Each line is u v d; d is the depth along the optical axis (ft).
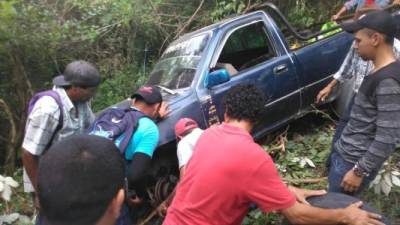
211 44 14.99
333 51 16.97
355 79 11.51
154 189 12.77
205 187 6.61
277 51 15.88
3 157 18.78
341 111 16.37
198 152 6.96
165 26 26.11
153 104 10.28
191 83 14.34
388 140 7.48
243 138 6.63
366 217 6.54
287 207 6.44
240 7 24.20
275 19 18.12
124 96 22.49
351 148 8.39
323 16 26.18
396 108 7.42
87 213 3.60
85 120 10.07
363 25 7.75
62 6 23.95
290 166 14.37
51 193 3.58
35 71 19.88
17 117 18.81
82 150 3.73
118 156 3.88
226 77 13.92
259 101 6.99
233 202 6.55
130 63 25.13
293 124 17.74
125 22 23.73
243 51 16.39
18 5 18.42
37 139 9.36
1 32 16.93
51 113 9.32
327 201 7.11
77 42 22.21
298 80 15.98
